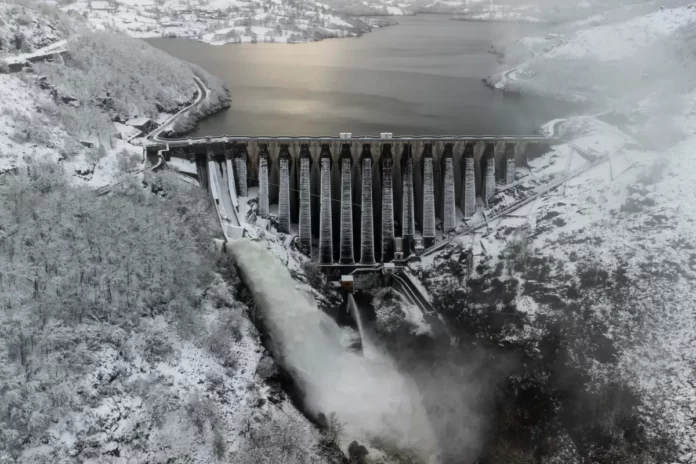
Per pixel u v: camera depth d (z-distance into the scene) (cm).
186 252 8988
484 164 12719
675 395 7881
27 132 10869
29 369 6644
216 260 9769
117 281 8056
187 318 8362
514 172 12912
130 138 13362
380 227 12581
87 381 7025
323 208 11838
